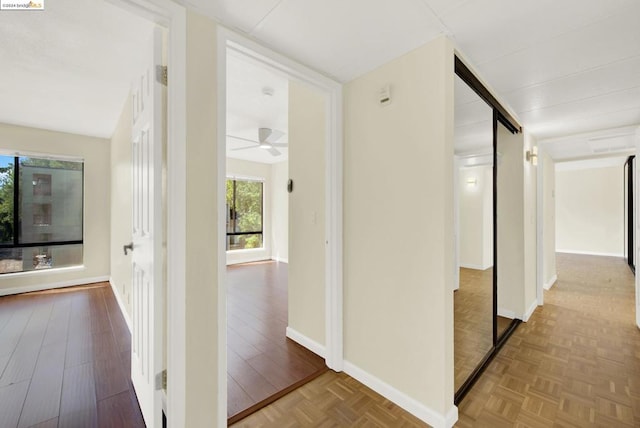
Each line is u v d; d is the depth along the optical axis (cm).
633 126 307
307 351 239
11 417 162
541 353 238
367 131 196
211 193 140
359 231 201
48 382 194
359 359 200
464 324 290
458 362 223
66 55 210
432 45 159
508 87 219
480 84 205
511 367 217
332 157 208
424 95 163
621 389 189
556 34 154
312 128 240
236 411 166
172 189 129
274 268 589
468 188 332
